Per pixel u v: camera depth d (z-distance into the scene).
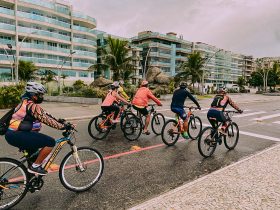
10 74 43.38
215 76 103.62
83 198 3.81
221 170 4.65
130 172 4.94
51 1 53.97
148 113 7.84
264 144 7.59
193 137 7.89
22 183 3.51
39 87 3.50
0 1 45.34
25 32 47.38
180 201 3.41
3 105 16.84
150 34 74.62
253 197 3.54
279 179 4.21
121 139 7.77
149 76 35.16
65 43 54.50
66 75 53.94
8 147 6.68
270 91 72.81
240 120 12.59
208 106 20.89
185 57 80.75
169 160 5.77
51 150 3.65
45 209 3.47
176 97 7.00
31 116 3.45
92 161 4.23
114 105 7.74
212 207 3.25
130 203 3.68
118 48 36.22
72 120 11.85
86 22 59.12
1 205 3.42
